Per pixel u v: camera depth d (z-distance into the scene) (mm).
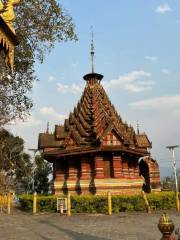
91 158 35000
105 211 28984
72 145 36125
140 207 29922
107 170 34250
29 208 32344
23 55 21469
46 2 21062
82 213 29047
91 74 41875
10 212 32000
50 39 21453
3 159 51469
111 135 34656
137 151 36094
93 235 17141
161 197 31438
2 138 49344
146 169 40688
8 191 47125
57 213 29641
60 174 36500
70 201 29297
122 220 23906
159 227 7156
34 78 23297
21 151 61500
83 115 38438
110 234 17297
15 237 17141
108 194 28922
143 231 18156
